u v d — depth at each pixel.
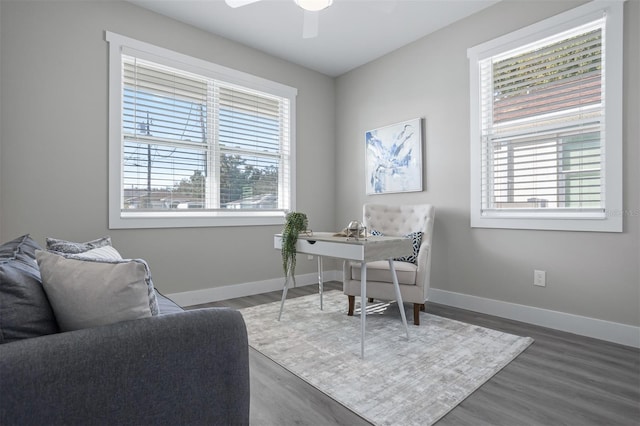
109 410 0.86
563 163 2.61
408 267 2.72
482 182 3.03
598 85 2.43
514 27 2.83
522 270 2.78
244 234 3.66
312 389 1.72
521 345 2.25
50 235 2.55
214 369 1.02
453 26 3.24
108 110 2.80
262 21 3.21
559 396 1.65
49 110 2.55
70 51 2.63
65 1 2.62
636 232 2.25
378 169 3.94
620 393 1.67
